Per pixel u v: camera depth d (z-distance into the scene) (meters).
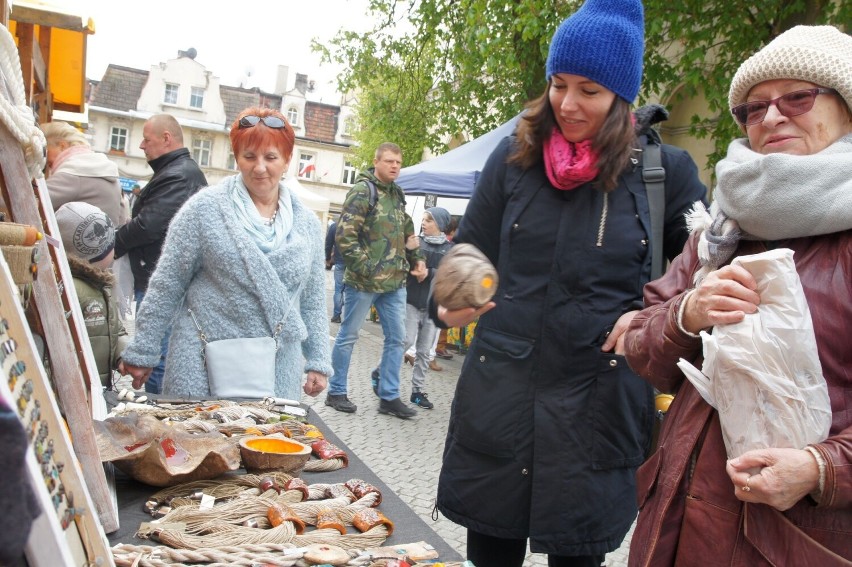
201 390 2.40
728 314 1.19
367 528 1.54
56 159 3.61
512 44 7.57
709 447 1.29
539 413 1.79
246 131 2.39
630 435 1.83
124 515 1.50
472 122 9.73
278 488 1.67
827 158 1.19
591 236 1.80
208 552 1.31
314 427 2.18
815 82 1.26
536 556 3.29
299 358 2.58
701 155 7.94
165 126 3.83
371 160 19.42
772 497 1.12
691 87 6.31
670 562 1.32
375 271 5.19
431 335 6.13
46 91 5.34
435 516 2.02
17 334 0.87
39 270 1.27
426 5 9.11
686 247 1.57
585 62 1.69
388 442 4.95
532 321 1.82
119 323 2.84
